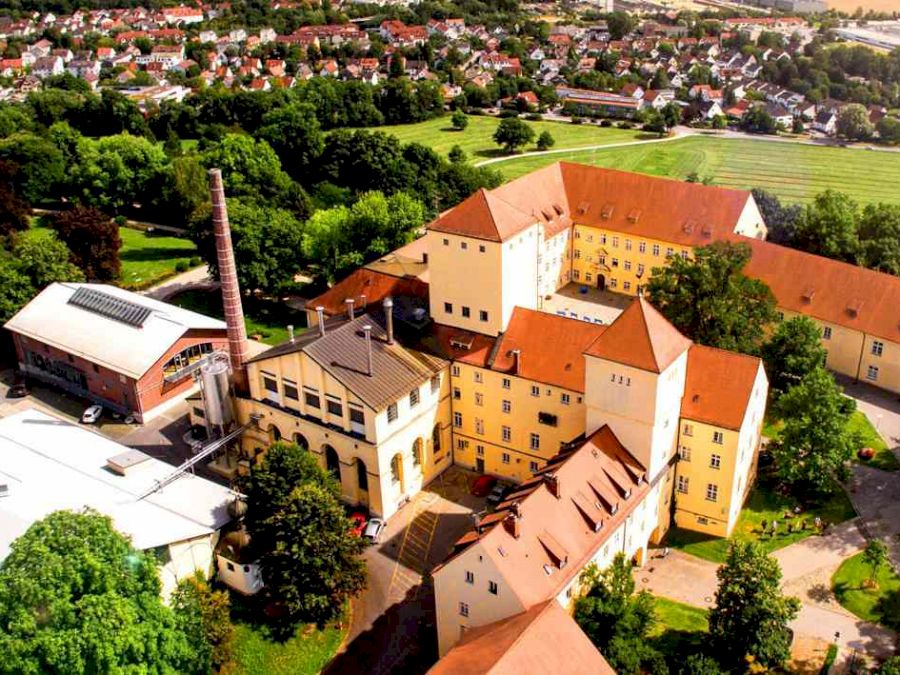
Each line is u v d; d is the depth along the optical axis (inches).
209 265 6215.6
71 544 2800.2
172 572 3560.5
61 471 3988.7
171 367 4977.9
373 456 3878.0
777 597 3102.9
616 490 3472.0
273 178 7859.3
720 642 3157.0
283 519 3363.7
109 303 5251.0
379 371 3969.0
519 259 4158.5
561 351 3986.2
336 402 3927.2
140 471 4023.1
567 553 3159.5
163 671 2881.4
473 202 4101.9
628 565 3218.5
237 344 4306.1
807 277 5142.7
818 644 3302.2
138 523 3592.5
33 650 2603.3
